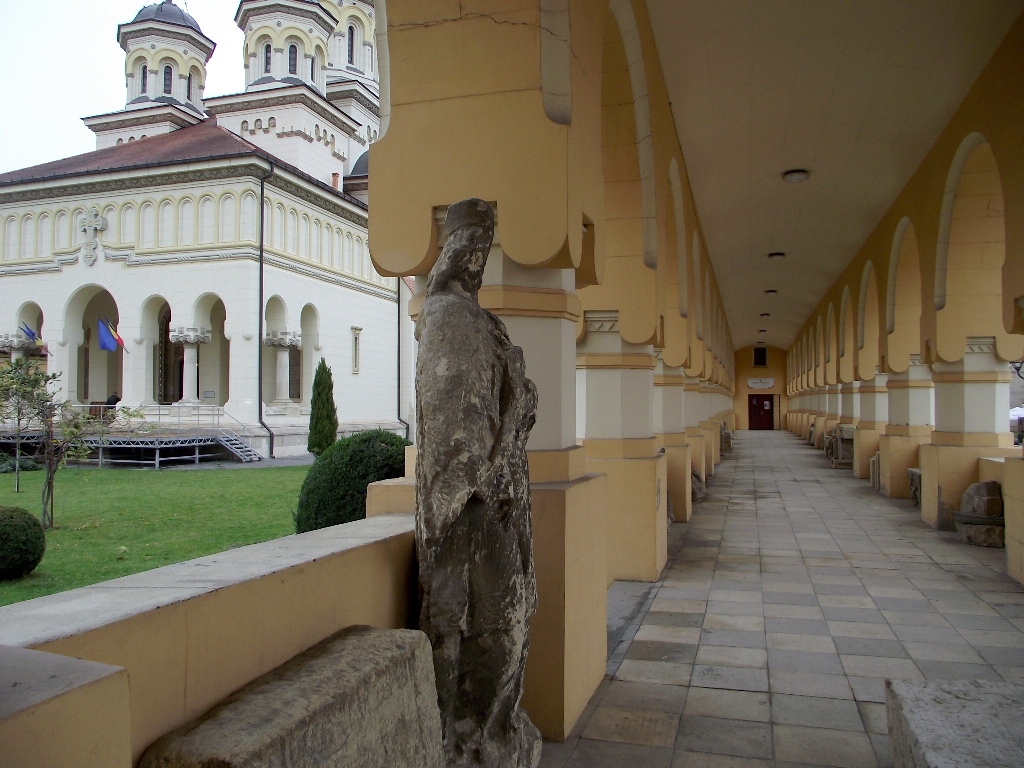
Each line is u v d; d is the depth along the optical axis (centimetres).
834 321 2034
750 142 997
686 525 1014
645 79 636
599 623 428
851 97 855
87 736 123
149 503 1129
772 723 373
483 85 365
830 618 564
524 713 308
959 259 916
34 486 1408
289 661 207
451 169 367
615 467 695
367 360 3003
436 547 261
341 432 2714
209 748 153
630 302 668
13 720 109
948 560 777
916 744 267
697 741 352
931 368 1002
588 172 397
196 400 2409
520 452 280
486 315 273
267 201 2419
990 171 863
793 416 3919
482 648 266
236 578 194
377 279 3078
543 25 362
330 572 230
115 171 2416
